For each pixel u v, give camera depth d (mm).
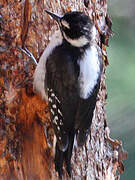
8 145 4258
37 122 4266
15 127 4258
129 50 4484
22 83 4266
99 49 4281
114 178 4355
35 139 4266
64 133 4246
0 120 4258
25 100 4266
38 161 4266
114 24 4516
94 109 4285
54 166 4266
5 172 4258
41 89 4262
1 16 4266
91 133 4312
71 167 4281
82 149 4293
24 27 4273
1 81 4258
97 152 4320
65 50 4250
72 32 4246
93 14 4340
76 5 4316
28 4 4273
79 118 4246
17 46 4270
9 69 4262
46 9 4285
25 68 4266
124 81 4473
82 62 4242
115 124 4484
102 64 4270
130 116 4480
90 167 4305
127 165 4477
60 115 4250
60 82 4242
